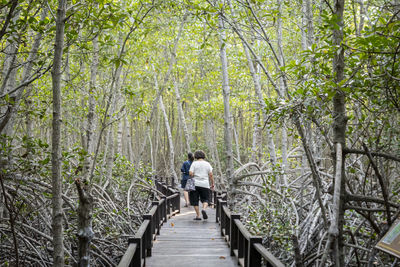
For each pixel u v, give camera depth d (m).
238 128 25.05
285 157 9.62
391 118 3.96
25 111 4.79
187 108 25.56
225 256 6.44
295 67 3.70
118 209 8.98
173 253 6.70
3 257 5.59
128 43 9.80
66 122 9.22
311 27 6.05
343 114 3.07
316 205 6.19
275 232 6.36
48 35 4.53
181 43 15.90
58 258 3.21
